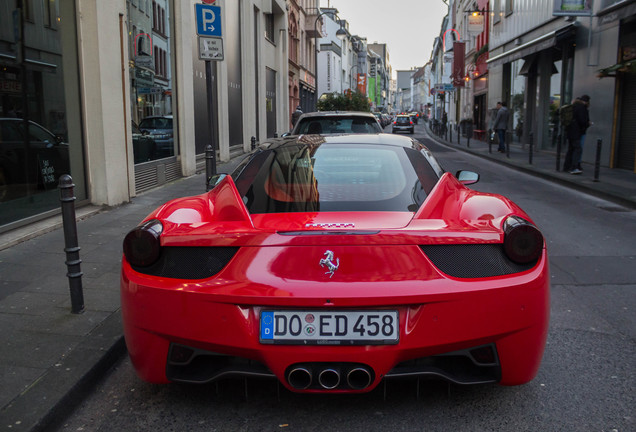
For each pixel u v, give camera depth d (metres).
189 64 12.07
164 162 10.79
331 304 2.26
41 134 6.61
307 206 2.71
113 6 7.85
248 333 2.31
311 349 2.29
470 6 34.53
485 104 29.58
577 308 4.19
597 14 13.15
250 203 2.78
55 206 6.92
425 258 2.33
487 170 14.61
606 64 13.16
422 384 2.92
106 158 7.69
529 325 2.39
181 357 2.45
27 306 3.88
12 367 2.96
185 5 11.77
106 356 3.15
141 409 2.74
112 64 7.83
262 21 22.27
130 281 2.47
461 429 2.51
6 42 5.91
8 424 2.42
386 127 65.56
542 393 2.86
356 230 2.36
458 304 2.29
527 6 19.47
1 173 5.85
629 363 3.23
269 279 2.30
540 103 19.44
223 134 15.52
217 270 2.39
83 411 2.74
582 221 7.57
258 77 22.06
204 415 2.66
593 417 2.62
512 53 19.53
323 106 32.72
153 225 2.52
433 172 3.08
